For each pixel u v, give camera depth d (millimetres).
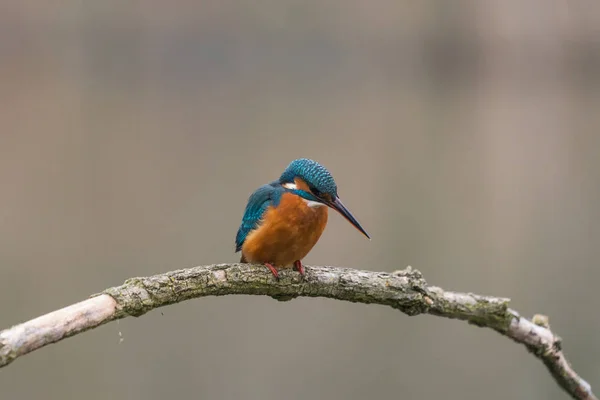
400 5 25766
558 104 25234
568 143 19750
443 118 22484
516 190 15484
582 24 26641
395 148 18281
